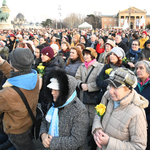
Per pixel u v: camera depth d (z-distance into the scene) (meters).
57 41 7.91
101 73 2.80
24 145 2.01
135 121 1.54
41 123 2.05
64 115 1.74
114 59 2.72
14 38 8.27
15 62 1.76
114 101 1.77
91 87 2.90
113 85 1.54
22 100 1.79
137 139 1.53
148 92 2.37
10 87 1.76
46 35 11.11
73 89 1.68
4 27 37.47
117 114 1.67
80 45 4.76
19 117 1.85
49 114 1.81
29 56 1.84
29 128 2.04
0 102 1.68
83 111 1.74
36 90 2.04
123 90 1.57
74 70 3.46
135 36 7.45
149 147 2.24
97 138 1.70
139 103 1.58
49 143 1.77
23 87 1.78
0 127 2.04
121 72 1.57
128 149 1.52
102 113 1.79
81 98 3.15
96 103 2.87
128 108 1.60
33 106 2.00
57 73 1.64
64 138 1.71
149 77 2.39
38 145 2.90
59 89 1.61
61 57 4.89
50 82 1.76
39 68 2.88
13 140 1.95
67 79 1.63
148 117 2.21
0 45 5.74
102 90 2.76
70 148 1.67
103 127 1.80
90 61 3.12
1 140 2.27
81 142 1.70
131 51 4.30
